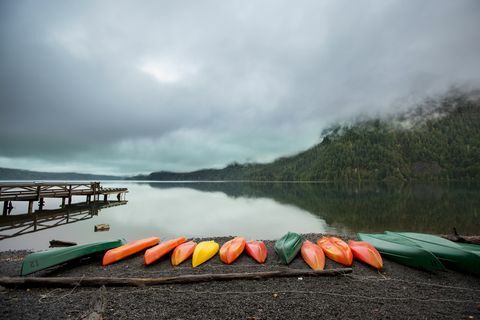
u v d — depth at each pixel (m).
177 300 5.36
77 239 12.91
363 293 5.76
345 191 56.66
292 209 25.52
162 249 8.55
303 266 7.83
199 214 22.36
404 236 9.57
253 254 8.50
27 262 6.80
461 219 17.89
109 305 5.15
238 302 5.29
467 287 6.20
